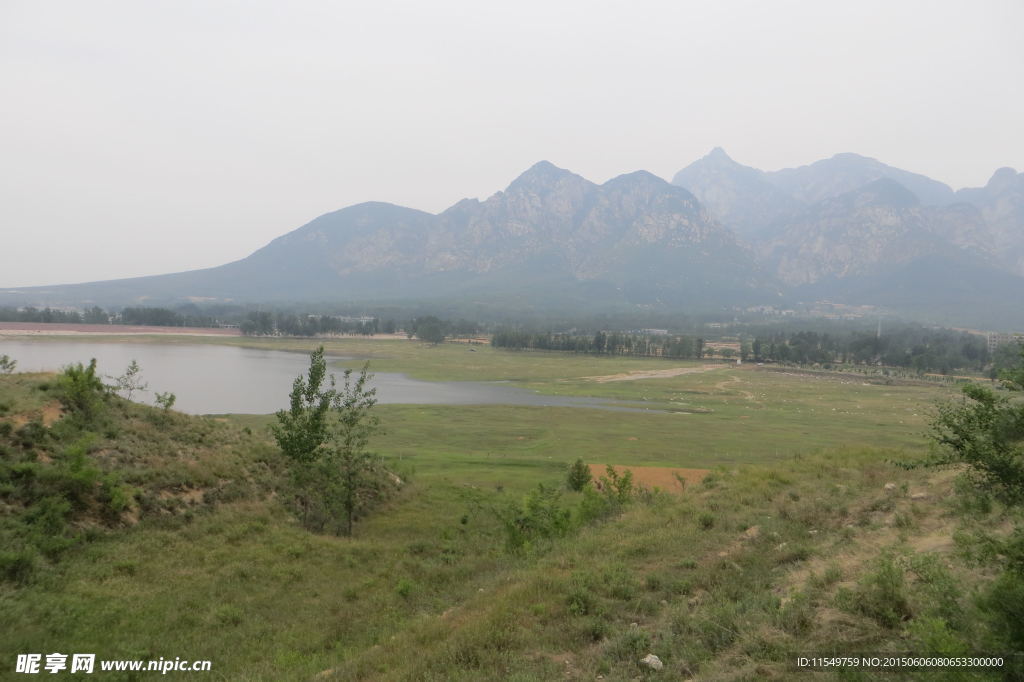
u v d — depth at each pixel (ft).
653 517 57.93
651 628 32.45
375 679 30.58
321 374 73.00
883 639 26.14
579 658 29.84
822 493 59.77
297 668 34.81
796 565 39.75
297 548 57.26
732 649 27.96
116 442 65.77
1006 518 37.99
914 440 193.88
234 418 206.18
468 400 294.25
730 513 55.47
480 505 89.51
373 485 88.89
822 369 563.48
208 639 39.14
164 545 52.85
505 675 28.55
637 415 248.52
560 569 44.55
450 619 38.55
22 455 53.83
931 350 588.09
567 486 108.88
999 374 30.48
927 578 30.17
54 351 485.56
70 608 39.06
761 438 195.72
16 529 45.32
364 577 54.03
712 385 392.47
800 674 24.47
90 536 49.93
